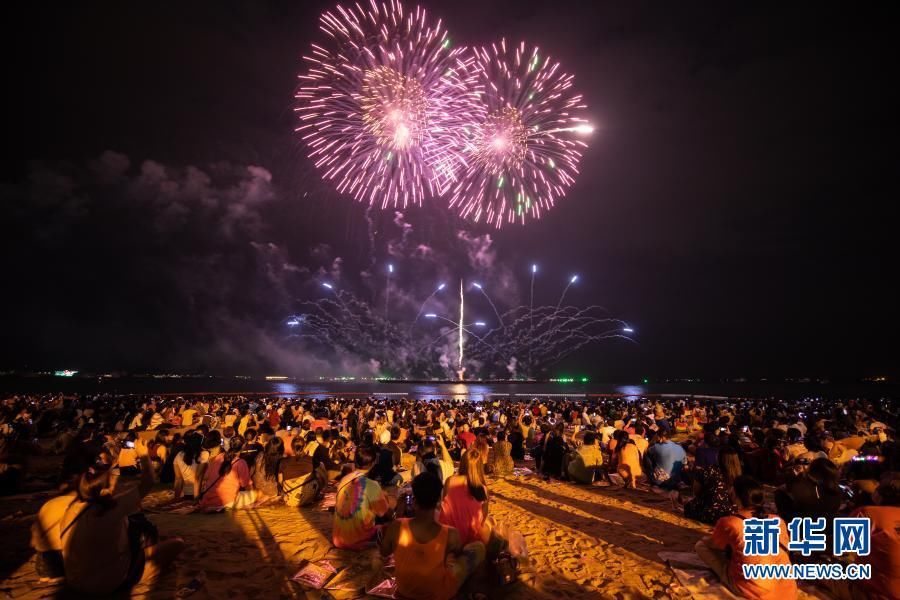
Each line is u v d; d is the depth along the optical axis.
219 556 5.58
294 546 5.99
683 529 7.13
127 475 10.61
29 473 10.88
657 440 10.67
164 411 22.28
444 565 4.11
